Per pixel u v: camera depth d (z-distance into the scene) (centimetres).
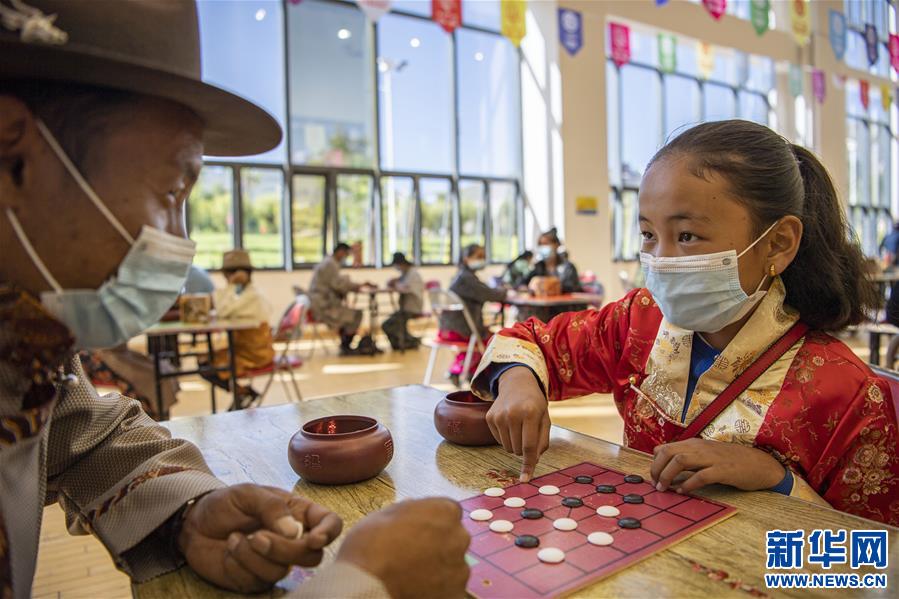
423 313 663
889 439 80
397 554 43
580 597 51
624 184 981
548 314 525
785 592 51
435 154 860
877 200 1273
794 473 80
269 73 745
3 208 49
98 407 75
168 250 56
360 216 816
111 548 64
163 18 53
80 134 51
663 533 62
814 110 1028
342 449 78
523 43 882
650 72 991
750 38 959
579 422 336
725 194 77
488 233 906
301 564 51
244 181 736
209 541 58
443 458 89
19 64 47
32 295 52
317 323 618
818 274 86
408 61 830
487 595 51
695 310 83
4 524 58
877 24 996
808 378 83
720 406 87
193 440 101
